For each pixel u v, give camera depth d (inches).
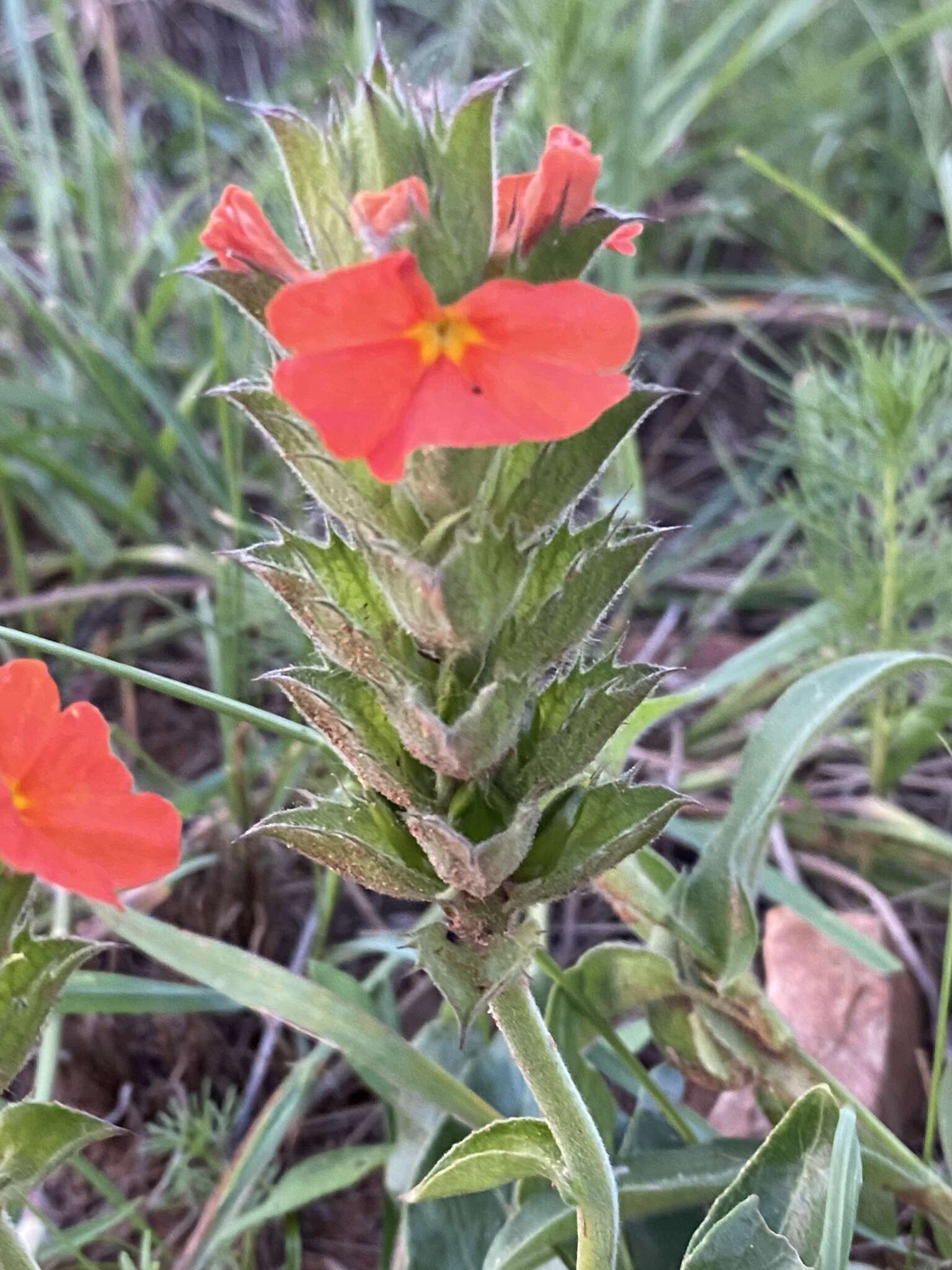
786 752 7.5
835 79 17.2
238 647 11.5
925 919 11.3
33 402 14.0
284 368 3.7
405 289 3.8
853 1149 5.7
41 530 15.5
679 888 7.6
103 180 16.3
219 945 7.9
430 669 4.7
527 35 15.0
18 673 4.6
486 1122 7.5
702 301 17.3
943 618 11.1
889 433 10.4
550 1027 7.8
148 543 14.7
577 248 4.4
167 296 14.5
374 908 11.7
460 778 4.7
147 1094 10.0
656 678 5.0
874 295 17.1
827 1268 5.5
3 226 17.8
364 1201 9.5
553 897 5.0
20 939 5.0
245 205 4.4
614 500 11.1
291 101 18.0
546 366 3.9
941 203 18.1
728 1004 7.4
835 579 11.5
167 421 14.0
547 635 4.6
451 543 4.4
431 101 4.4
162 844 4.8
